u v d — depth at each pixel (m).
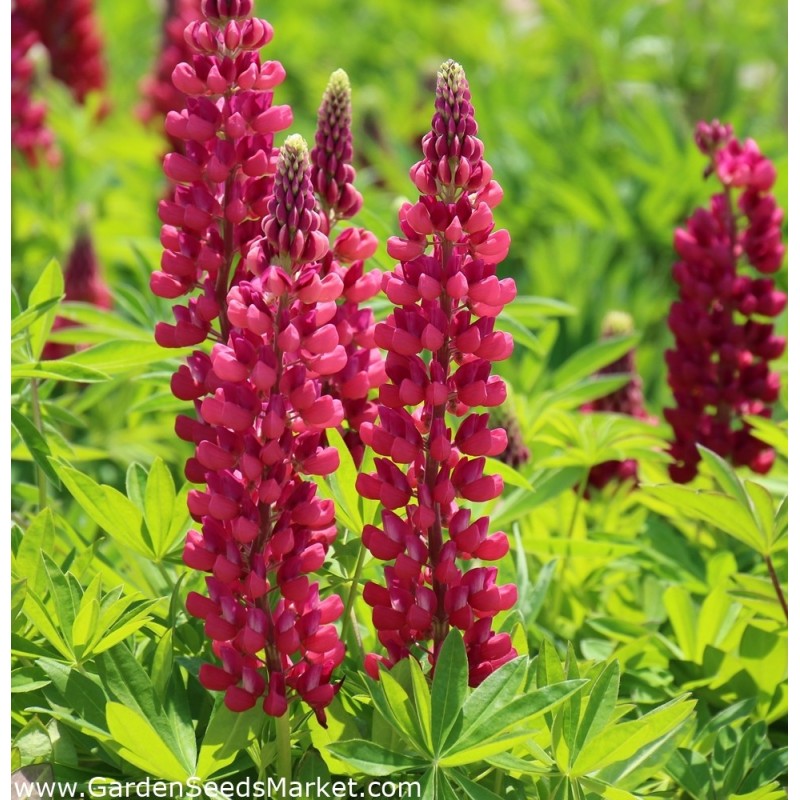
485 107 8.56
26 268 6.83
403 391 2.80
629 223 7.38
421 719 2.77
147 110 7.96
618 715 3.06
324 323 2.84
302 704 3.10
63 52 8.15
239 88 3.11
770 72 9.80
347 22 11.77
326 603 2.87
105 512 3.41
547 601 4.25
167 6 8.18
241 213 3.07
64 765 3.09
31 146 6.86
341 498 3.31
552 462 4.33
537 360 5.43
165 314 5.24
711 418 4.59
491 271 2.83
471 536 2.85
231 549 2.77
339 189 3.31
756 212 4.50
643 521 4.91
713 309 4.65
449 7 12.09
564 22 9.00
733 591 3.69
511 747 2.88
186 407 4.42
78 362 3.96
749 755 3.47
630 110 8.22
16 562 3.37
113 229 7.12
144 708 2.98
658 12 9.10
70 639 3.15
